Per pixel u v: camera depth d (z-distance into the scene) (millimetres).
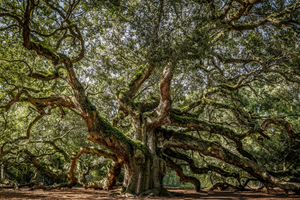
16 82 15305
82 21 16266
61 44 18766
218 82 19797
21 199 12094
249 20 15703
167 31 12562
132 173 13953
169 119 15789
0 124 18875
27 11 10023
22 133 21203
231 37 17391
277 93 21156
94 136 13289
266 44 16016
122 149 13773
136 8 14383
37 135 23547
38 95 19516
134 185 13750
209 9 13312
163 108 15102
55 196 13977
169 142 16984
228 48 18172
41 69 18656
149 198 12727
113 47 19250
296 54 15180
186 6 12867
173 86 19766
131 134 16141
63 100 14297
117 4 13180
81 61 19391
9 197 13070
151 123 15656
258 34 16062
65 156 21984
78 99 13156
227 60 16266
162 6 13250
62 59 12523
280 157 24719
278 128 23500
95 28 16109
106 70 19781
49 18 15148
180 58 12031
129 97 16031
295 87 19672
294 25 14070
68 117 23984
